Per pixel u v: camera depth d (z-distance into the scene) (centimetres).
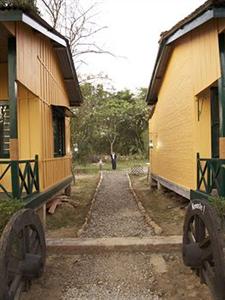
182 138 1001
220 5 629
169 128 1203
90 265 573
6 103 914
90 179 2145
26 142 854
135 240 641
